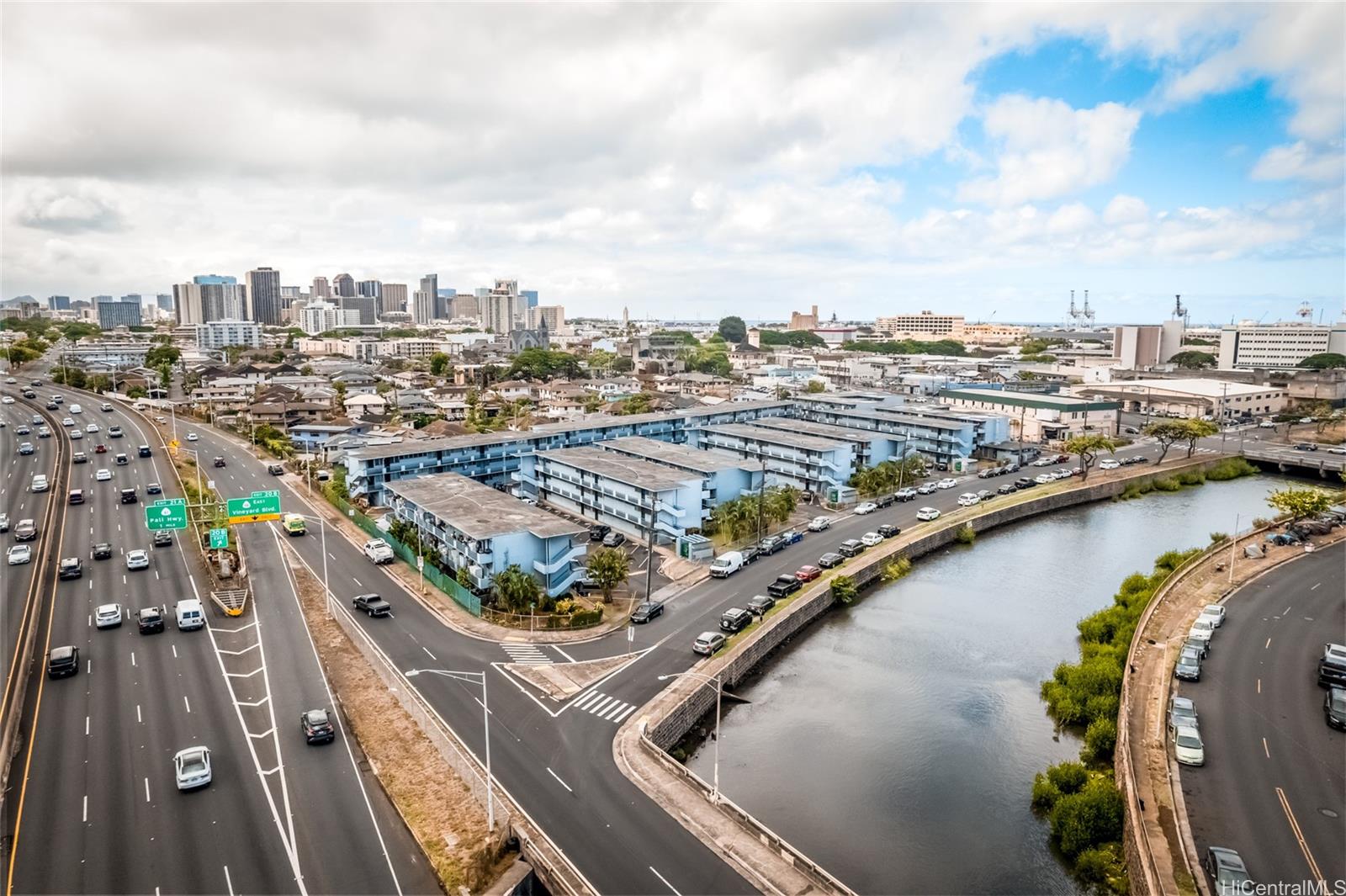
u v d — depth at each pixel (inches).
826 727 2655.0
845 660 3142.2
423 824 1924.2
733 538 4239.7
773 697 2856.8
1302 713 2444.6
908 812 2214.6
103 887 1701.5
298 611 3257.9
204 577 3572.8
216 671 2716.5
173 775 2105.1
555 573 3422.7
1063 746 2556.6
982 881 1948.8
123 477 5221.5
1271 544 4158.5
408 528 3986.2
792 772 2396.7
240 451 6309.1
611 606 3346.5
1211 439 7770.7
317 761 2190.0
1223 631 3061.0
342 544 4165.8
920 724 2687.0
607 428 5905.5
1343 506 4884.4
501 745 2266.2
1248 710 2461.9
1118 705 2566.4
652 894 1685.5
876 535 4303.6
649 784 2089.1
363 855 1820.9
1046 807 2213.3
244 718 2409.0
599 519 4621.1
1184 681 2655.0
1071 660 3181.6
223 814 1953.7
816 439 5600.4
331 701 2529.5
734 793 2283.5
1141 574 4079.7
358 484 4793.3
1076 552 4537.4
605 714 2447.1
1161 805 1985.7
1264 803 1994.3
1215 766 2161.7
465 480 4458.7
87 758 2182.6
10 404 7819.9
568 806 1987.0
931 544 4458.7
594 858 1796.3
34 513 4404.5
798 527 4601.4
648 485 4192.9
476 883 1701.5
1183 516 5349.4
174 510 3353.8
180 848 1828.2
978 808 2240.4
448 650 2901.1
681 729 2516.0
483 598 3351.4
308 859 1801.2
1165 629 3078.2
